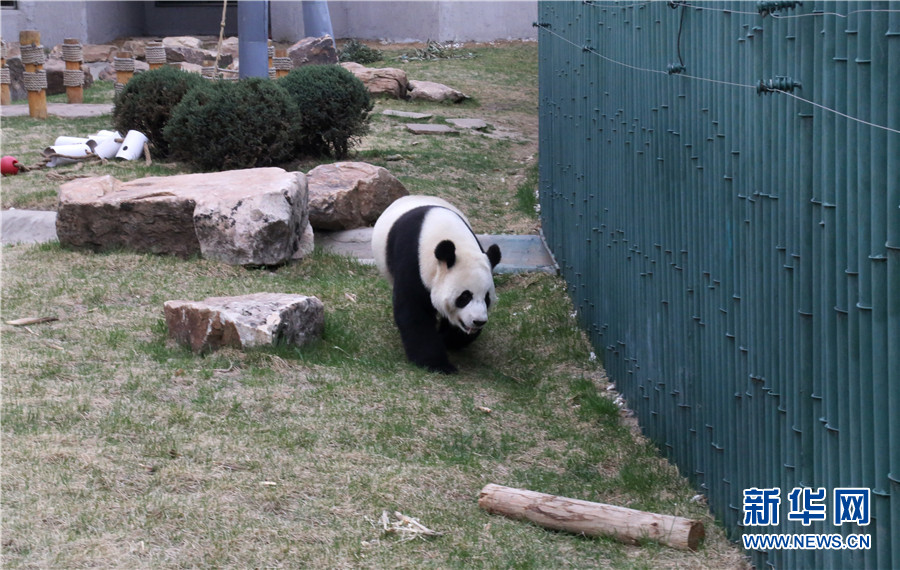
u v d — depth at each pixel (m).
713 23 4.63
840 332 3.40
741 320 4.43
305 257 9.36
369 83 20.69
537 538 4.42
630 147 6.37
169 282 8.14
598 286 7.60
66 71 19.94
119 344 6.61
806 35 3.57
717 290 4.77
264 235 8.73
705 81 4.79
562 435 6.05
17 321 6.90
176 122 12.57
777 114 3.89
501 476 5.20
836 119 3.35
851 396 3.34
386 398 6.09
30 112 17.41
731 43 4.38
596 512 4.53
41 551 3.81
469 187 13.45
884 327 3.12
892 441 3.11
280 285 8.42
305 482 4.70
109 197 8.94
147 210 8.77
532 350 7.85
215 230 8.70
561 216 9.52
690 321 5.22
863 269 3.21
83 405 5.38
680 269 5.36
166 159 13.64
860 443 3.32
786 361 3.90
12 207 10.97
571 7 8.76
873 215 3.11
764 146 4.04
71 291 7.71
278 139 12.74
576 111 8.47
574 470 5.50
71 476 4.47
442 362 6.98
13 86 21.52
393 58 28.61
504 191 13.53
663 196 5.62
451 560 4.09
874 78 3.05
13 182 12.04
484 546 4.25
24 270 8.28
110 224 8.85
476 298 6.68
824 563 3.62
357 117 14.20
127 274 8.28
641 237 6.16
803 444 3.76
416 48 30.94
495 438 5.82
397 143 16.00
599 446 5.94
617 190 6.82
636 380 6.42
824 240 3.49
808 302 3.69
